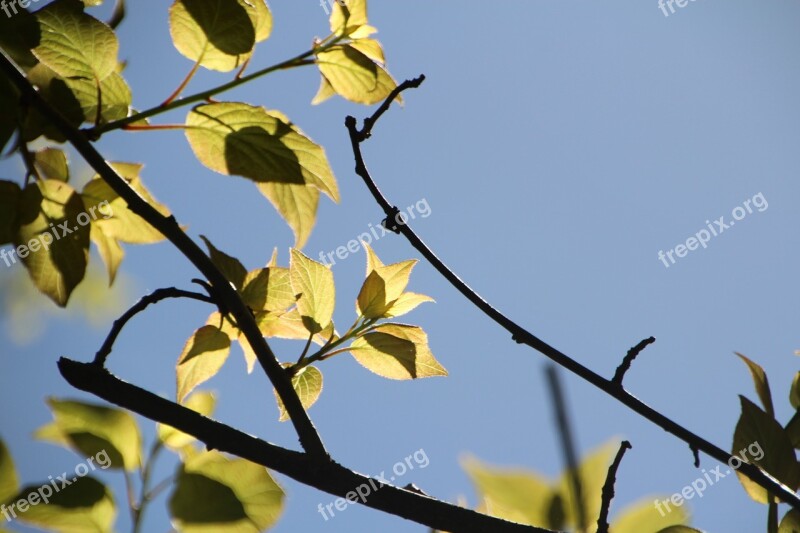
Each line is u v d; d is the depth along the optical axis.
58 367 1.51
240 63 1.62
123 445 1.50
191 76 1.62
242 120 1.61
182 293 1.56
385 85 1.64
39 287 1.59
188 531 1.48
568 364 1.60
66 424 1.50
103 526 1.47
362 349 1.61
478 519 1.52
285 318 1.61
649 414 1.58
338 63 1.64
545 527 1.49
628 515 1.50
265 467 1.50
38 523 1.47
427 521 1.52
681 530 1.50
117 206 1.63
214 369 1.60
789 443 1.60
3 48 1.59
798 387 1.63
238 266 1.60
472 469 1.49
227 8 1.62
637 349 1.59
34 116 1.59
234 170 1.61
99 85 1.60
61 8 1.59
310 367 1.61
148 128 1.60
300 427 1.54
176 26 1.61
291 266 1.60
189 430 1.51
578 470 1.49
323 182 1.61
